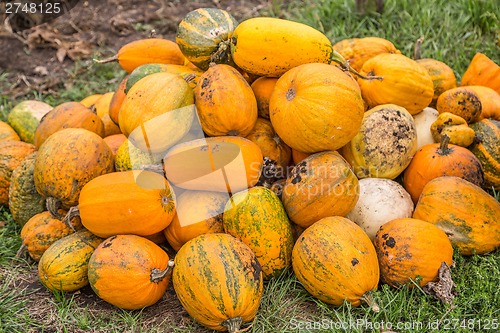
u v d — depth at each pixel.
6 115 2.66
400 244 1.76
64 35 3.09
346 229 1.74
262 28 1.89
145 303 1.75
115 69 2.93
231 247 1.70
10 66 2.98
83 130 1.92
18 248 2.04
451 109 2.12
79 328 1.76
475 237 1.83
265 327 1.74
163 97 1.86
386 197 1.90
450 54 2.72
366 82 2.10
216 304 1.64
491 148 2.08
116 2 3.25
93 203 1.78
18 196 1.99
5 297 1.86
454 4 2.91
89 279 1.76
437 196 1.86
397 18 2.90
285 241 1.82
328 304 1.78
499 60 2.65
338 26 2.86
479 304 1.75
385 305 1.74
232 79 1.86
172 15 3.13
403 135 1.97
